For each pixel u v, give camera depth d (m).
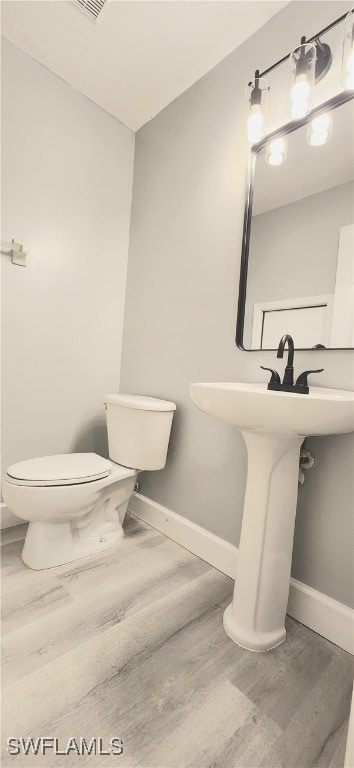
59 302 1.63
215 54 1.41
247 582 0.96
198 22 1.29
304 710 0.77
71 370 1.71
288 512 0.95
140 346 1.79
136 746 0.67
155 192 1.74
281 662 0.90
